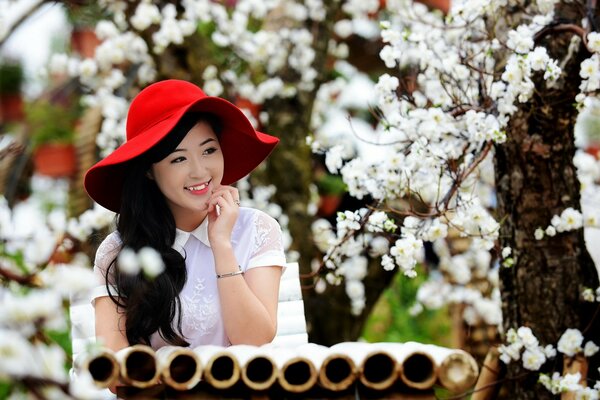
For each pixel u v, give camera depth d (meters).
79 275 1.90
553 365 3.71
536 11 3.71
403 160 3.60
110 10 5.42
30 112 6.42
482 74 3.70
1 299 1.80
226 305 3.30
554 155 3.70
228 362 2.48
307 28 5.85
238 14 5.57
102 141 5.45
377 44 7.00
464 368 2.43
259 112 6.02
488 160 4.43
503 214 3.83
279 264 3.56
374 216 3.52
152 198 3.44
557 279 3.73
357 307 5.77
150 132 3.30
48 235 2.29
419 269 7.09
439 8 6.00
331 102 6.70
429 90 3.99
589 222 3.85
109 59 5.38
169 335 3.35
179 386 2.38
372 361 2.52
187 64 5.54
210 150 3.36
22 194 6.62
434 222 3.52
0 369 1.68
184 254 3.48
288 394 2.54
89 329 3.58
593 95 3.57
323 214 6.78
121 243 3.53
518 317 3.82
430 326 7.12
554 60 3.62
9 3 4.67
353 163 3.70
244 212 3.69
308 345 2.79
